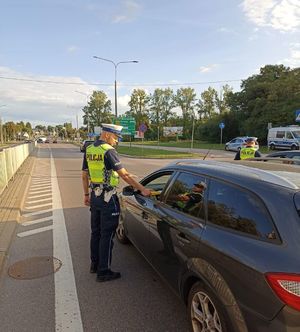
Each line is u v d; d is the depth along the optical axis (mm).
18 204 8656
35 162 24812
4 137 98125
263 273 2139
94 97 107188
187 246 2979
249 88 59125
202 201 3096
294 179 2691
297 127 36562
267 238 2316
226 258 2451
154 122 105000
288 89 49094
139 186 4074
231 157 29969
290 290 2014
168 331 3242
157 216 3762
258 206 2494
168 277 3420
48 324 3365
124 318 3467
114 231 4332
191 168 3572
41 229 6633
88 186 4637
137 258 5027
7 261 4973
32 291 4043
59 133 164500
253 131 53281
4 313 3566
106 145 4152
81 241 5895
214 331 2594
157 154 32469
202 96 97812
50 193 10914
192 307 2883
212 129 68625
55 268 4711
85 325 3348
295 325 1990
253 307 2182
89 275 4484
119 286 4164
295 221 2258
